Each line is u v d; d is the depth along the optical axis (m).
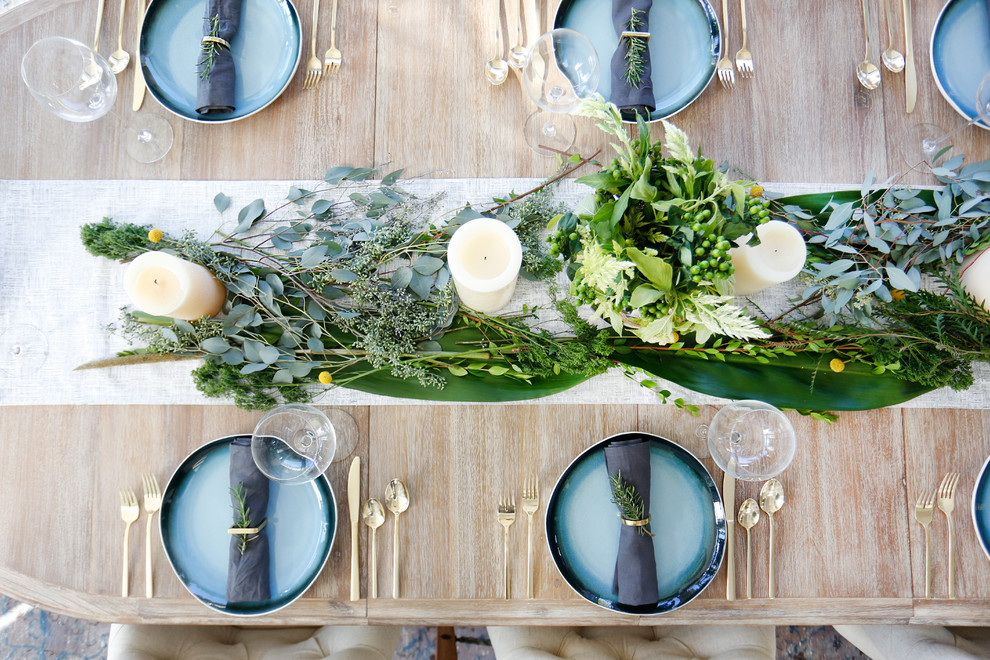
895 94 1.23
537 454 1.17
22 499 1.14
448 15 1.24
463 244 0.98
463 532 1.15
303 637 1.39
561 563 1.13
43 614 1.93
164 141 1.21
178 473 1.13
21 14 1.22
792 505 1.16
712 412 1.18
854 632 1.42
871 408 1.16
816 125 1.23
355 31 1.24
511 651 1.30
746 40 1.24
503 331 1.16
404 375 1.12
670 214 0.86
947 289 1.17
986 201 1.12
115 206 1.19
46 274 1.18
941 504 1.16
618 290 0.84
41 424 1.16
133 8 1.23
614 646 1.34
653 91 1.20
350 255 1.13
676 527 1.14
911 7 1.25
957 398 1.17
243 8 1.20
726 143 1.22
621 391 1.18
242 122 1.22
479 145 1.22
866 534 1.16
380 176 1.21
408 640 1.89
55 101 1.02
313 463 1.00
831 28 1.25
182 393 1.16
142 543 1.14
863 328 1.13
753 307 1.17
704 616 1.14
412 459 1.17
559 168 1.21
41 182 1.19
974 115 1.21
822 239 1.15
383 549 1.15
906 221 1.11
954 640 1.29
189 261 1.08
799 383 1.17
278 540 1.13
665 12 1.22
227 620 1.12
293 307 1.13
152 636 1.28
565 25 1.21
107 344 1.17
